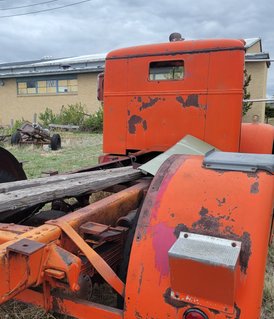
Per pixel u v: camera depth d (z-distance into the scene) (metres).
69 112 23.00
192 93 3.60
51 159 10.05
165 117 3.72
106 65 3.93
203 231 1.62
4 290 1.43
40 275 1.55
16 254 1.46
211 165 1.85
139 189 2.55
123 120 3.91
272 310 2.64
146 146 3.83
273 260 3.52
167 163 2.00
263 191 1.66
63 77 26.48
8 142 14.01
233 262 1.37
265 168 1.75
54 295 1.79
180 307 1.53
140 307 1.61
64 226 1.78
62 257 1.58
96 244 1.96
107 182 2.59
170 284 1.54
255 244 1.53
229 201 1.66
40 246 1.50
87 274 1.90
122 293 1.72
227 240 1.55
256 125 4.29
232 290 1.41
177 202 1.73
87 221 1.97
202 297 1.48
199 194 1.72
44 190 2.15
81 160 9.82
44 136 13.49
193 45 3.56
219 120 3.54
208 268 1.39
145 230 1.71
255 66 19.19
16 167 3.12
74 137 17.78
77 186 2.32
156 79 3.80
